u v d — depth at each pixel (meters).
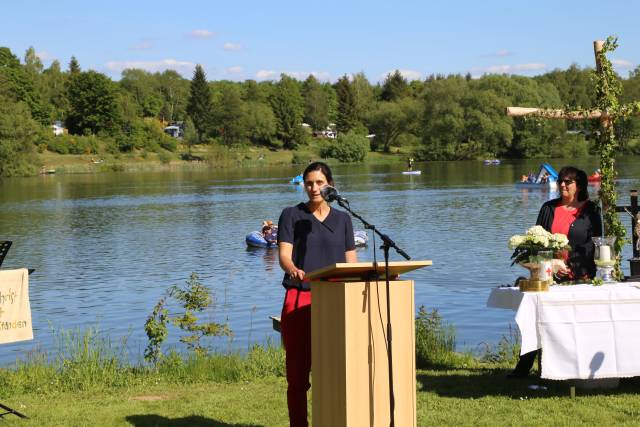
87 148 126.44
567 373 7.39
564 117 9.40
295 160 133.62
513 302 7.71
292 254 6.36
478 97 119.56
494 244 31.39
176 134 169.50
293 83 186.00
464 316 16.81
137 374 9.61
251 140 156.00
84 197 65.50
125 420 7.43
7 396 8.69
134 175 105.69
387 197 57.62
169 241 36.06
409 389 5.40
